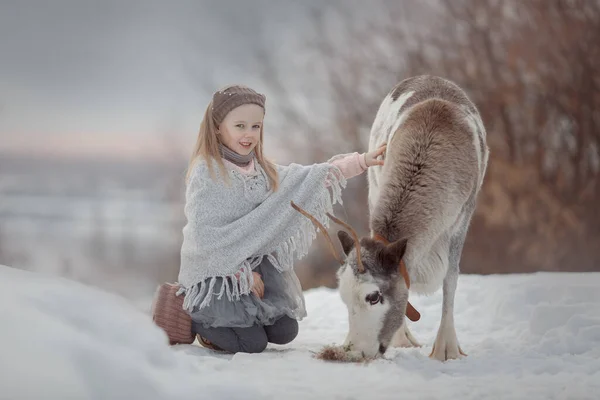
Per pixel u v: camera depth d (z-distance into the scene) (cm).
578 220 1830
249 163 687
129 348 407
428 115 686
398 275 596
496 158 1889
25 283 422
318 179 694
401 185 648
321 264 1845
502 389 493
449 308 664
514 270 1789
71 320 402
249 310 651
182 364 464
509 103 1936
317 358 599
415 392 488
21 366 336
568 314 709
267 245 684
